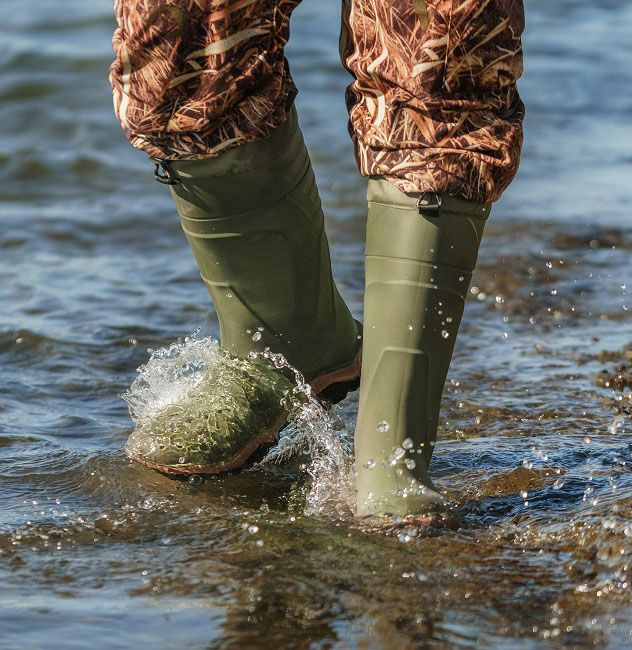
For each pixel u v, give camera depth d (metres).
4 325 7.24
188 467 4.66
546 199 10.74
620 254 8.99
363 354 4.19
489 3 3.84
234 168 4.26
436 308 4.05
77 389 6.25
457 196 3.96
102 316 7.52
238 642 3.43
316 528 4.24
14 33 16.75
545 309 7.66
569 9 20.78
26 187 11.33
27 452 5.21
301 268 4.66
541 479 4.72
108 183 11.52
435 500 4.17
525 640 3.42
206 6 3.97
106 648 3.41
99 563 4.02
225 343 4.87
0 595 3.76
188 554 4.09
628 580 3.77
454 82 3.89
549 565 3.90
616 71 16.28
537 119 13.97
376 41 3.95
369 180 4.12
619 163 12.12
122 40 4.11
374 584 3.79
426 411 4.16
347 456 4.93
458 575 3.83
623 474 4.76
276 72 4.20
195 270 8.72
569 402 5.85
